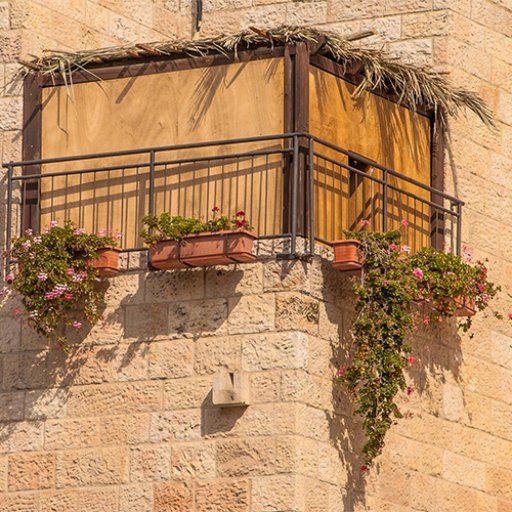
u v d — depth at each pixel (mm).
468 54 31969
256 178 28391
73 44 31062
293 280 27406
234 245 27266
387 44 32062
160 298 28141
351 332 28125
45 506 28172
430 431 29500
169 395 27797
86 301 28188
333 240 28672
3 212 29594
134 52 29391
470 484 30125
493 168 31938
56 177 29547
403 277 27797
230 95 28859
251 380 27344
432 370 29750
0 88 30047
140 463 27750
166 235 27641
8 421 28656
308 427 27172
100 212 29266
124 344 28234
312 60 28703
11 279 28562
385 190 28672
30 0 30312
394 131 30266
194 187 28781
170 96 29266
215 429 27406
